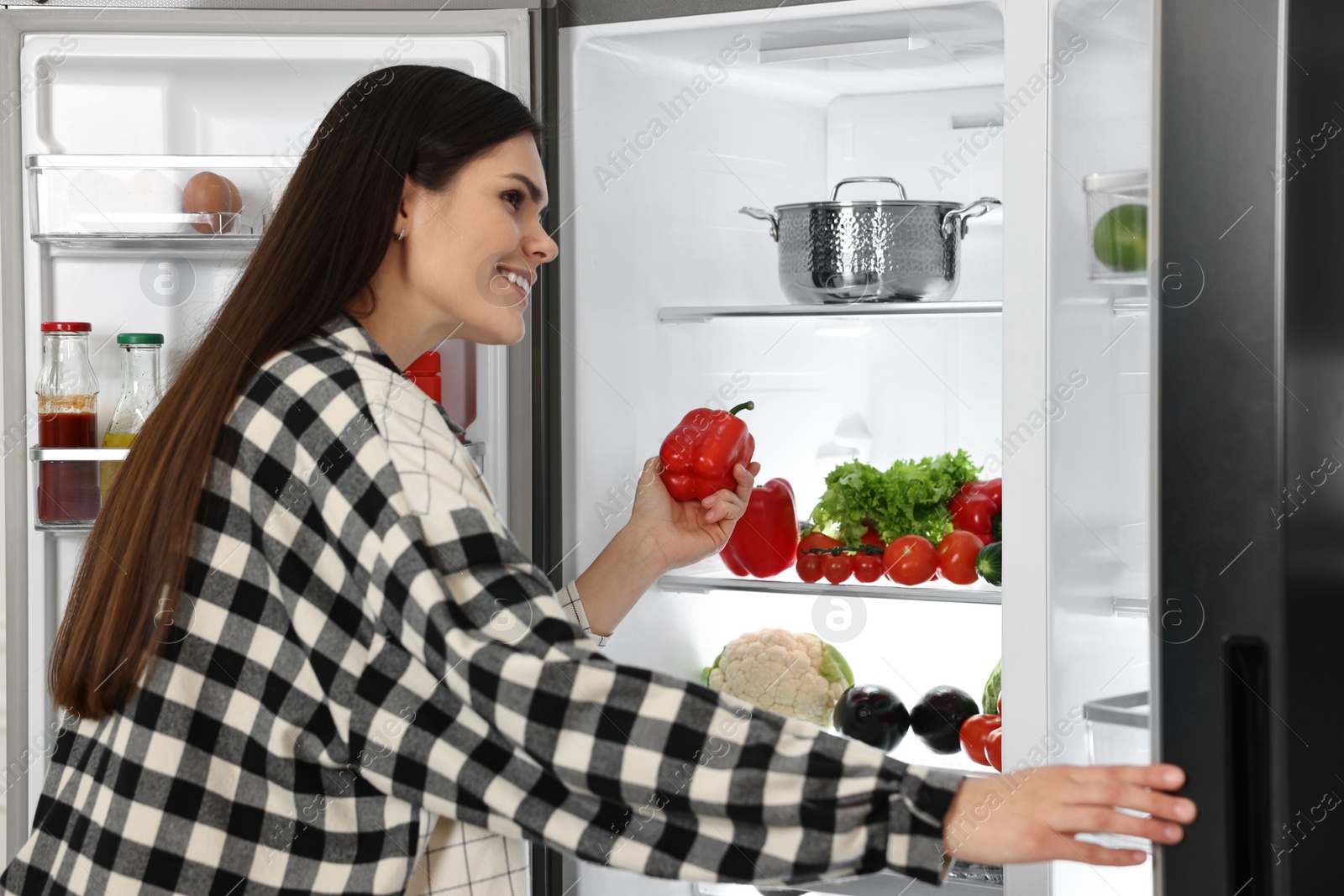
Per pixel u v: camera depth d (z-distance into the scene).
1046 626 1.25
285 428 0.87
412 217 1.01
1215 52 0.69
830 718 1.72
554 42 1.56
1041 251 1.24
